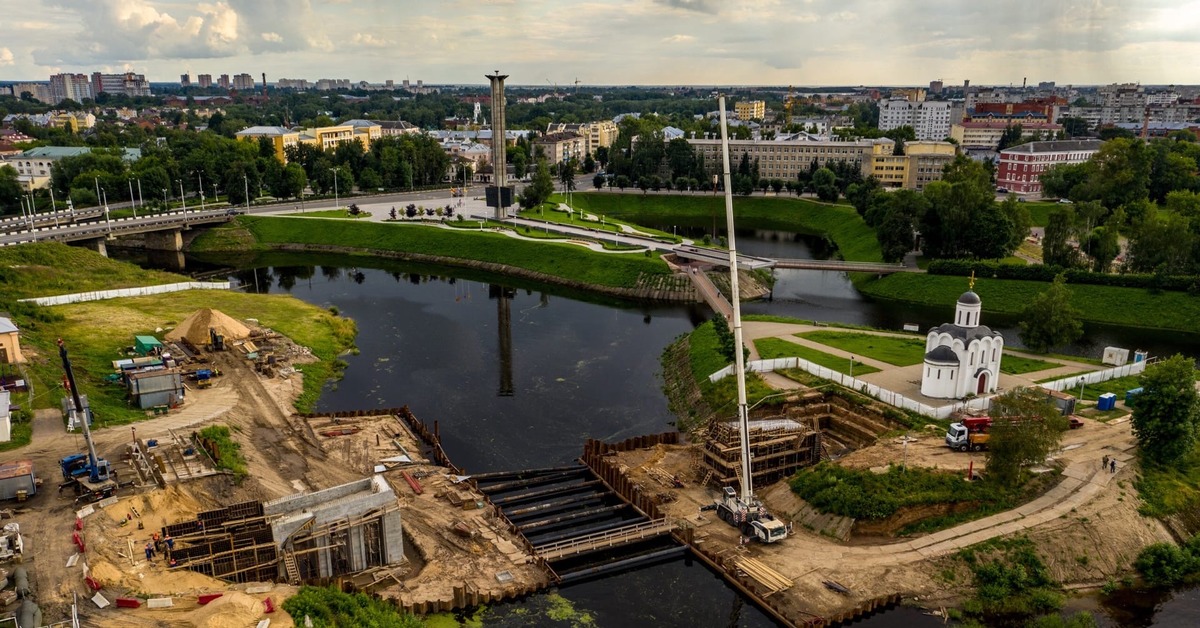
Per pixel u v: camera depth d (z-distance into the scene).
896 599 73.38
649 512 88.38
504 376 133.50
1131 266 181.25
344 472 94.06
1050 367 122.69
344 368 136.75
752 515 84.25
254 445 98.75
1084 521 80.50
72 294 158.00
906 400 105.19
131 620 61.09
